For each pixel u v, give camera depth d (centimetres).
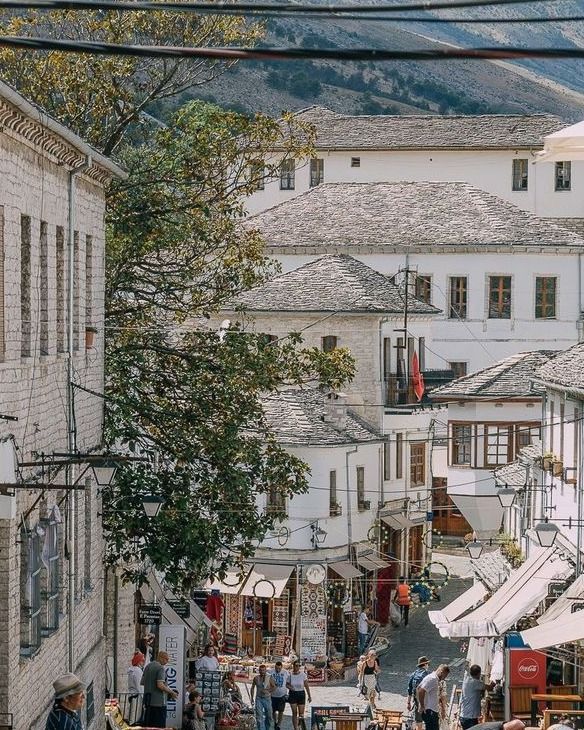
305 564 7012
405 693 5872
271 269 10656
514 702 4253
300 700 5031
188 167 5169
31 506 2723
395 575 7994
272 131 5269
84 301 3738
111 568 4672
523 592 4594
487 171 12594
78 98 5353
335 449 7244
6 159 2617
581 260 10950
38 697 2875
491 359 10950
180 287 5172
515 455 7975
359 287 8569
